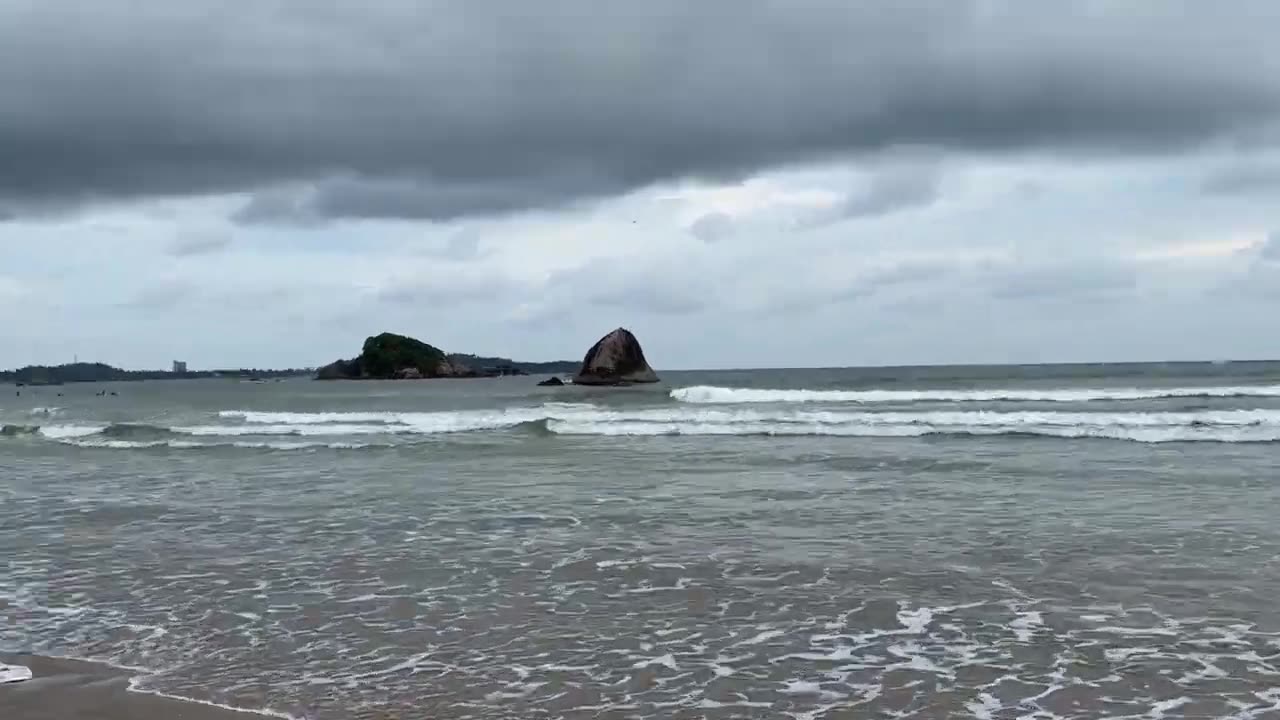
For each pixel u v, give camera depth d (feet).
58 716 19.29
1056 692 20.10
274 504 48.47
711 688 20.77
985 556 33.37
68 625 26.45
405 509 46.09
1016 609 26.63
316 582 31.27
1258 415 82.33
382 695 20.52
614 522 41.52
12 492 54.39
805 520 41.24
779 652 23.24
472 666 22.48
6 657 23.54
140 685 21.25
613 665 22.44
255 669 22.39
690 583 30.32
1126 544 34.96
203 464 68.54
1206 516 40.50
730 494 49.08
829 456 65.67
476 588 30.17
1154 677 20.88
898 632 24.71
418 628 25.76
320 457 72.08
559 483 54.49
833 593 28.76
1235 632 24.06
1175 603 26.91
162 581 31.68
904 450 68.74
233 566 33.91
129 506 48.47
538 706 19.80
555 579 31.19
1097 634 24.14
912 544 35.70
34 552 36.94
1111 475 53.93
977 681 20.89
